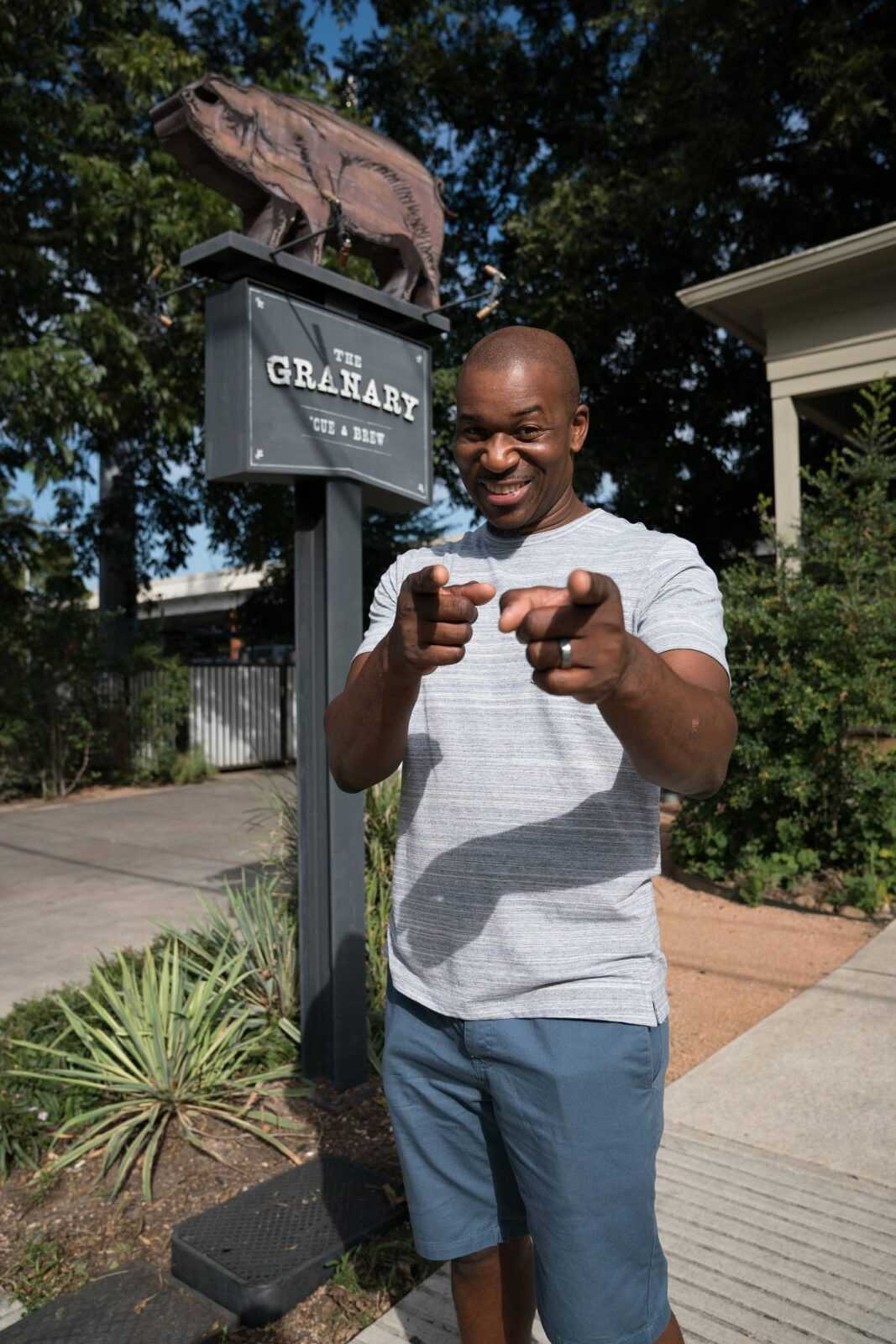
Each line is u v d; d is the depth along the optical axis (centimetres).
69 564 1312
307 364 305
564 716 125
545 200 1116
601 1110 124
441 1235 145
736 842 561
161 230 930
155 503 1408
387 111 1324
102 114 983
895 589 518
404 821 141
